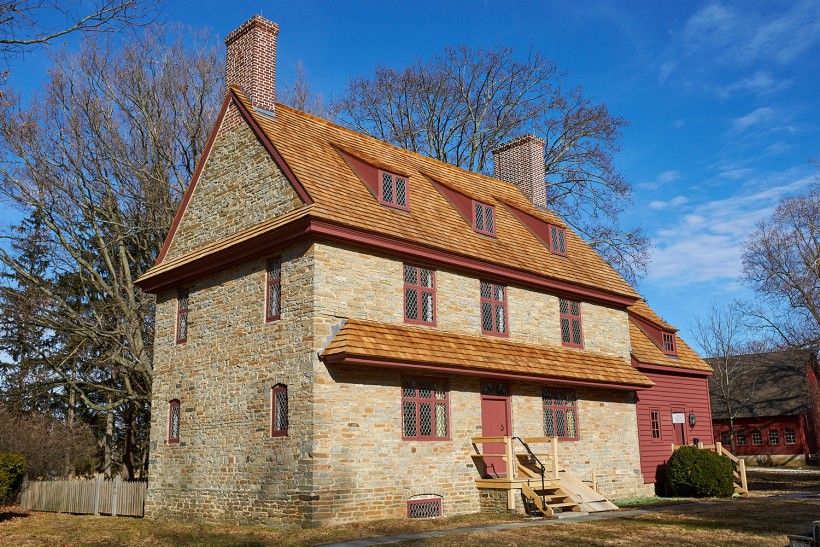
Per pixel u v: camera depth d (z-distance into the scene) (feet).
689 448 76.69
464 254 61.16
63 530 54.49
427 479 54.80
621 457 74.38
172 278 64.85
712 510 59.31
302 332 50.90
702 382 92.58
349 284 53.11
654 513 56.85
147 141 99.04
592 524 49.49
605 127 118.73
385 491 51.72
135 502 65.82
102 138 95.91
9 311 94.48
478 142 122.21
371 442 51.52
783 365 167.22
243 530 48.85
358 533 44.62
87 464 119.34
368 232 53.93
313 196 52.85
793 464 154.30
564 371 65.77
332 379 50.08
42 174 90.84
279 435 51.42
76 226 96.37
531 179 89.15
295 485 48.93
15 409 101.81
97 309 96.73
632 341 85.05
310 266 51.44
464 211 68.18
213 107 101.60
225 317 58.85
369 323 53.31
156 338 66.95
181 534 48.80
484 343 61.62
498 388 63.10
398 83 126.00
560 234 78.07
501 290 66.59
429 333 57.41
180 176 100.78
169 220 96.53
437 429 57.00
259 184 58.39
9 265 91.71
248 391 54.85
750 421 162.50
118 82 97.35
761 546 40.93
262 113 62.18
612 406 75.00
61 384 100.12
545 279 69.62
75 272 100.58
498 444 61.62
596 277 77.97
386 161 69.72
